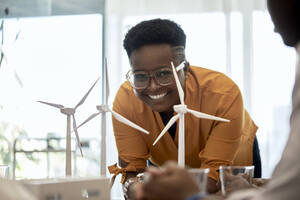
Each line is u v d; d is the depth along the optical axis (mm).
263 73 3625
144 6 3727
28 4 3748
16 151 3707
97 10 3770
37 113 3695
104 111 1345
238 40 3660
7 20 3719
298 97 643
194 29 3668
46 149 3695
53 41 3729
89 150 3582
